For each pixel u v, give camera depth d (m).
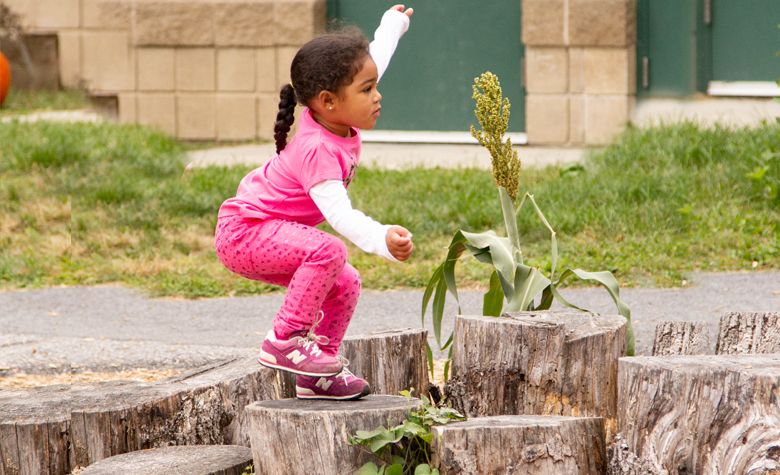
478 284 9.06
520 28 13.89
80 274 9.78
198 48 14.62
